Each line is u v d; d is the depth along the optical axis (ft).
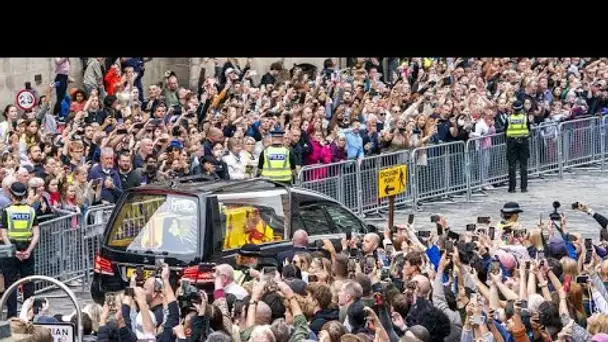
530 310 137.08
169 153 211.82
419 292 140.97
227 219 175.32
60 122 234.38
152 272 169.37
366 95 260.21
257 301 134.00
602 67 325.62
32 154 197.67
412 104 268.62
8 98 257.96
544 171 286.25
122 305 133.59
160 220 174.60
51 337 116.37
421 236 175.73
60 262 191.83
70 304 187.42
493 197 266.57
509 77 309.01
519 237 175.63
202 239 172.86
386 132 249.75
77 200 197.16
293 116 240.94
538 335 134.10
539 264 146.20
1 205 187.01
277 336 127.65
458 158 262.06
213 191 175.52
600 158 296.92
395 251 171.83
